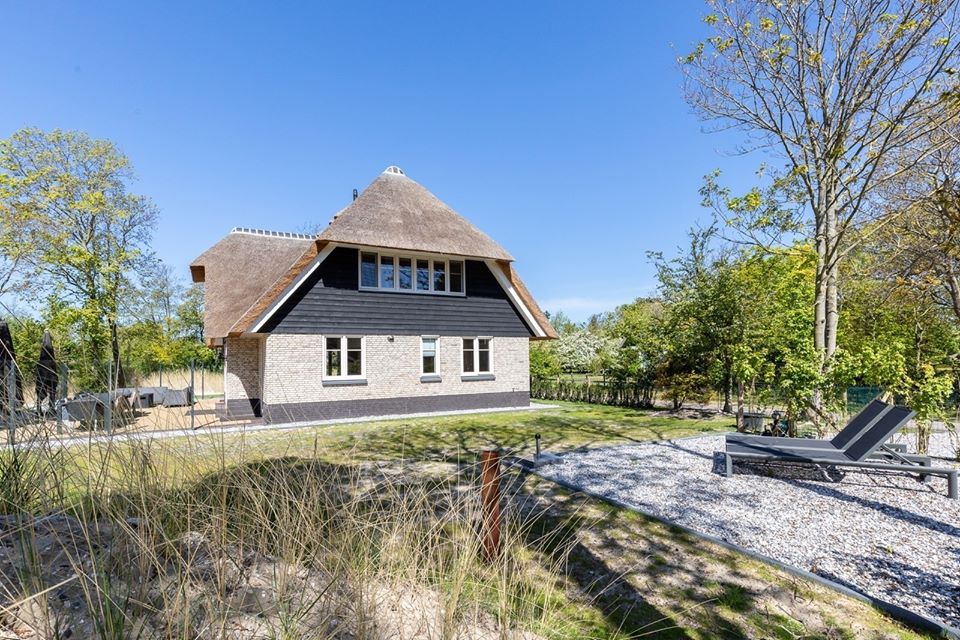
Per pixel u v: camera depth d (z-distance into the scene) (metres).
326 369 15.92
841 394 9.34
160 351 23.14
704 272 15.05
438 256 17.95
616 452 9.29
